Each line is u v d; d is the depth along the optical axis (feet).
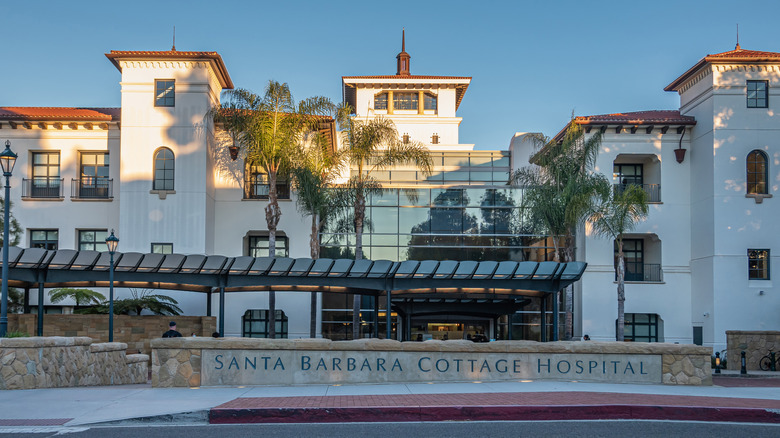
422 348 50.34
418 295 98.48
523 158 153.99
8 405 39.40
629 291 122.31
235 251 119.24
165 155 115.03
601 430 33.09
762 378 89.86
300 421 36.04
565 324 112.16
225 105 104.94
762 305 114.93
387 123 105.91
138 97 115.03
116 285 92.32
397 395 42.39
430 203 122.83
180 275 85.81
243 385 48.24
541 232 115.34
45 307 114.42
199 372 48.11
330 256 119.65
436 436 31.45
